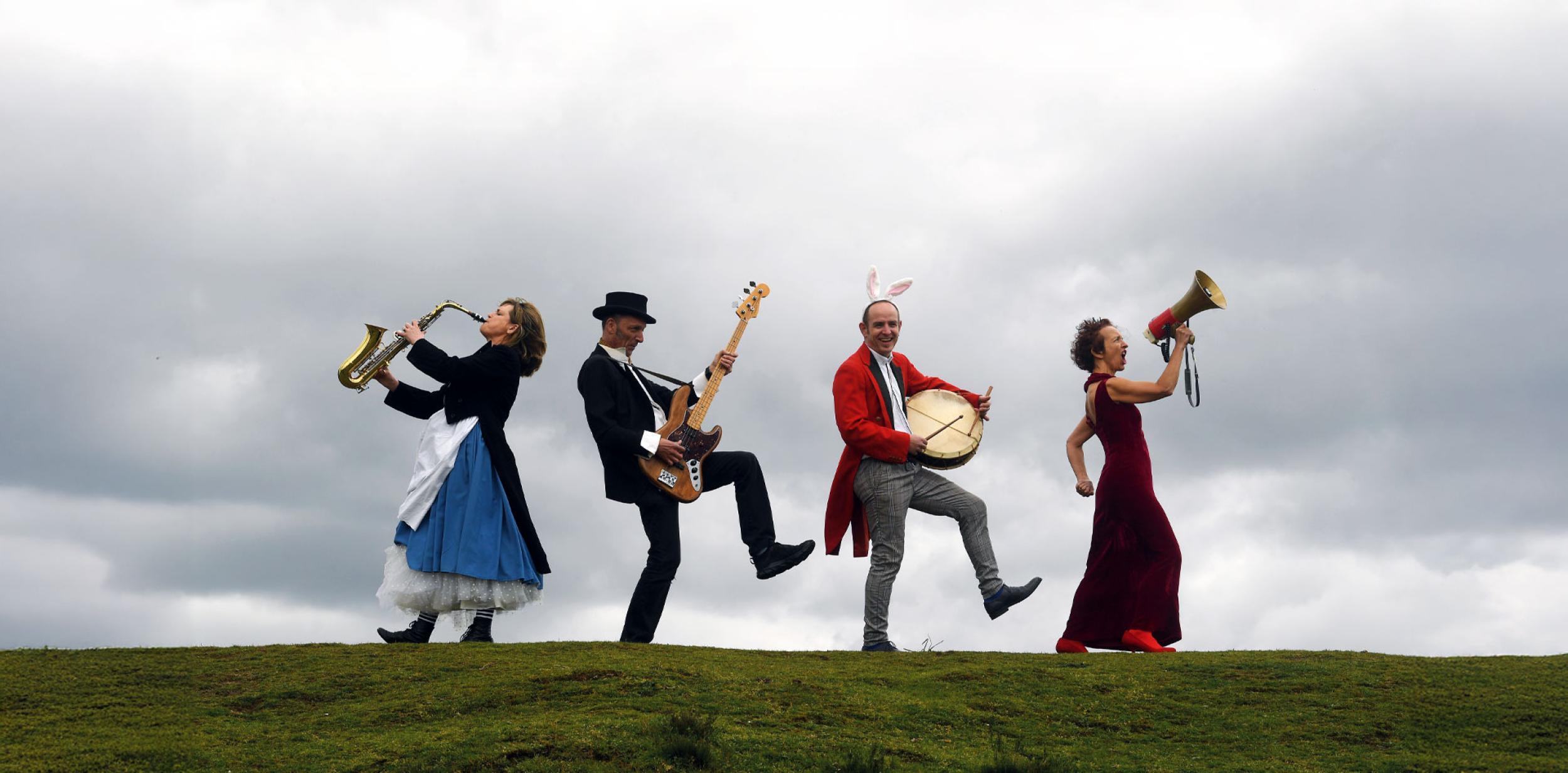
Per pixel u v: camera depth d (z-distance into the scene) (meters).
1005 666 9.10
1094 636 10.36
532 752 6.97
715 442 10.54
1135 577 10.31
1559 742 7.67
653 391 10.66
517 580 9.92
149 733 7.39
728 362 10.75
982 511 10.66
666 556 10.28
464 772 6.77
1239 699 8.42
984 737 7.65
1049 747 7.52
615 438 10.18
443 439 9.98
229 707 7.96
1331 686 8.66
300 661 8.80
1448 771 7.18
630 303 10.70
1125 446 10.62
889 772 6.92
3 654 8.99
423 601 9.73
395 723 7.62
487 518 9.88
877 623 10.36
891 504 10.44
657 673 8.42
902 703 8.12
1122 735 7.80
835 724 7.68
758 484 10.62
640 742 7.10
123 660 8.84
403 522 9.79
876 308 10.84
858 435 10.37
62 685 8.21
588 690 8.08
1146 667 9.12
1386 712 8.16
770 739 7.31
